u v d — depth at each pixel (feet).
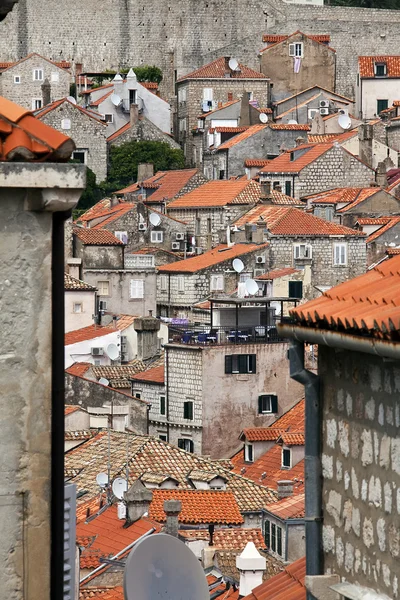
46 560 76.02
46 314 75.92
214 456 461.78
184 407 465.88
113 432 378.73
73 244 630.33
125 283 621.72
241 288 524.11
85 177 75.46
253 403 463.83
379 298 94.79
